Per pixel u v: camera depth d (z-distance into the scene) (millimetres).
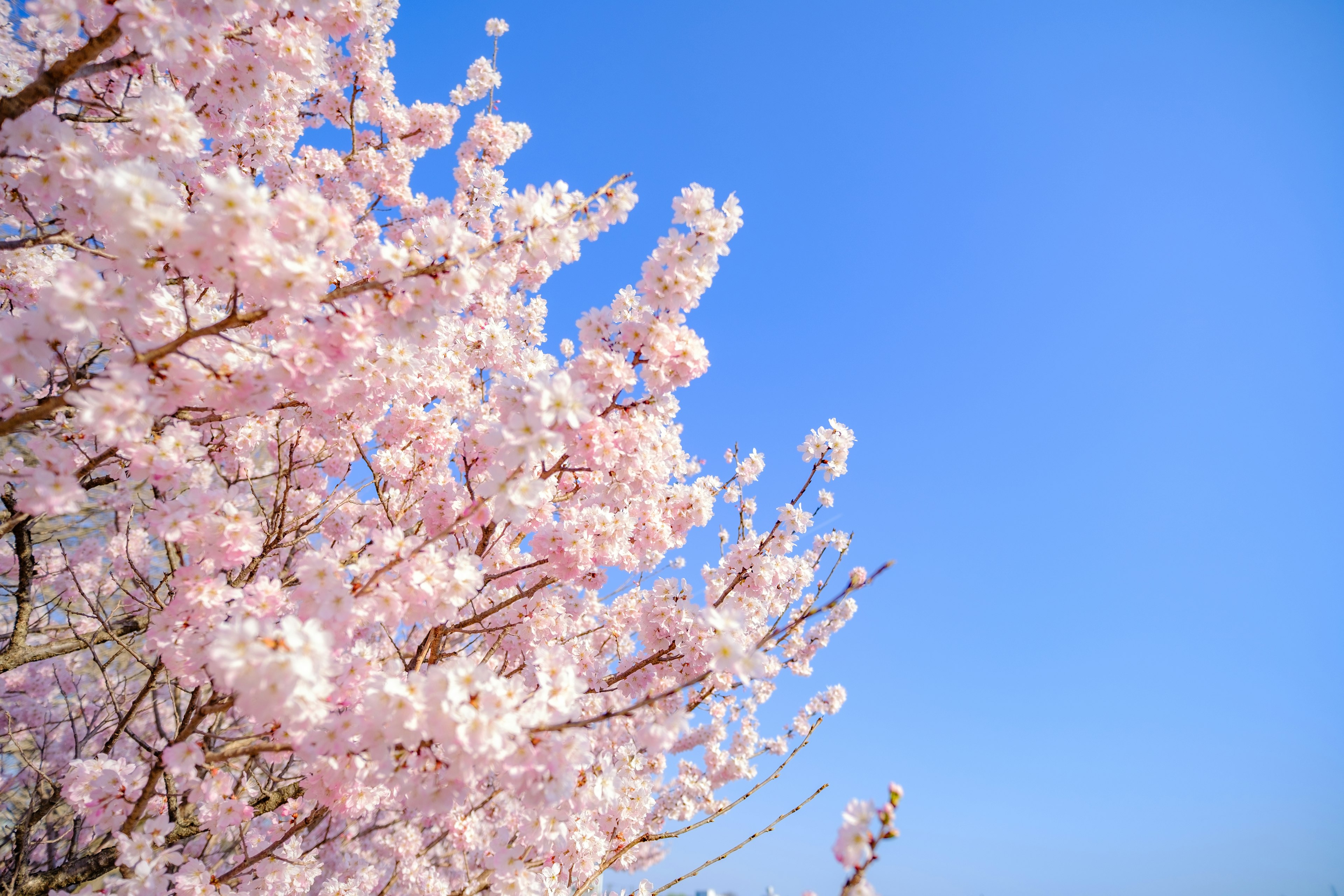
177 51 3025
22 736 6883
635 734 2951
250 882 4293
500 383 3654
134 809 3455
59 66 2807
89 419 2607
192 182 4289
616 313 4105
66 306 2545
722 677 4438
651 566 6246
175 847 3568
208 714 3297
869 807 2346
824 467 5340
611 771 3494
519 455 3117
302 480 6000
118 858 3545
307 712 2635
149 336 3096
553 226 3443
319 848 5828
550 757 2877
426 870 5711
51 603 6113
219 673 2490
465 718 2719
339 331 2957
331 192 6949
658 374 3787
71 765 3715
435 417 5105
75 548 7328
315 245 2854
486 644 5348
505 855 3834
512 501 3090
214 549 3334
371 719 2855
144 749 4164
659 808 5266
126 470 4215
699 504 5188
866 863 2238
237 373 2973
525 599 5023
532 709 2936
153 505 3293
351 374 3861
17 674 7203
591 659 5668
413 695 2797
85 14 3184
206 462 4645
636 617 6250
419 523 5184
